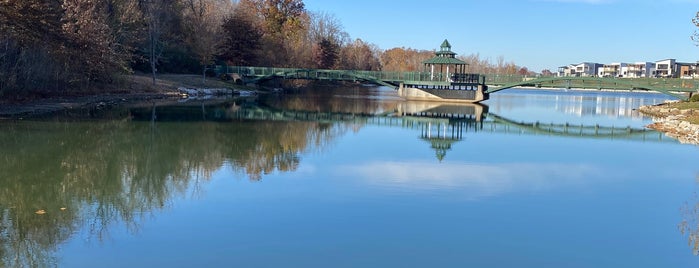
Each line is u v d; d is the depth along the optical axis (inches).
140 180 574.6
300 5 3639.3
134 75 2148.1
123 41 1950.1
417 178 616.7
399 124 1321.4
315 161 716.7
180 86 2161.7
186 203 487.2
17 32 1150.3
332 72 2459.4
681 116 1467.8
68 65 1475.1
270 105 1863.9
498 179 624.1
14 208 459.8
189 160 699.4
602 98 3312.0
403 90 2477.9
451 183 594.9
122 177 586.6
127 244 378.9
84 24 1486.2
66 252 362.6
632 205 517.7
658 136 1135.0
